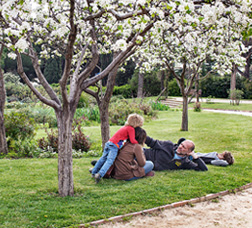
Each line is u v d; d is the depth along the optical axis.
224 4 4.12
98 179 4.97
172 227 3.54
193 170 5.77
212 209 4.09
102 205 4.03
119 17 3.94
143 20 3.77
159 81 38.38
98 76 4.60
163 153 5.76
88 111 17.89
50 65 44.06
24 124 8.91
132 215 3.78
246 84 35.44
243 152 7.86
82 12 4.52
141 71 10.73
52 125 15.55
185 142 5.75
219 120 16.17
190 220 3.74
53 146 8.51
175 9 4.03
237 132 11.55
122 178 5.16
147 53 9.49
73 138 8.72
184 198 4.32
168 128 13.38
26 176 5.52
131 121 5.19
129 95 38.25
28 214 3.74
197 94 27.72
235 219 3.79
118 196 4.36
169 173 5.56
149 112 19.14
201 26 5.03
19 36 3.64
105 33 5.03
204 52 9.79
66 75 3.96
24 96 26.06
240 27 4.28
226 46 6.83
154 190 4.62
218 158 6.38
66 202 4.16
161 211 3.96
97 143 9.93
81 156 7.82
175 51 10.80
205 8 3.85
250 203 4.31
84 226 3.46
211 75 37.38
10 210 3.86
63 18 4.17
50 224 3.47
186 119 12.42
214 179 5.21
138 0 3.53
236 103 27.59
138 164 5.21
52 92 4.45
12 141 8.59
